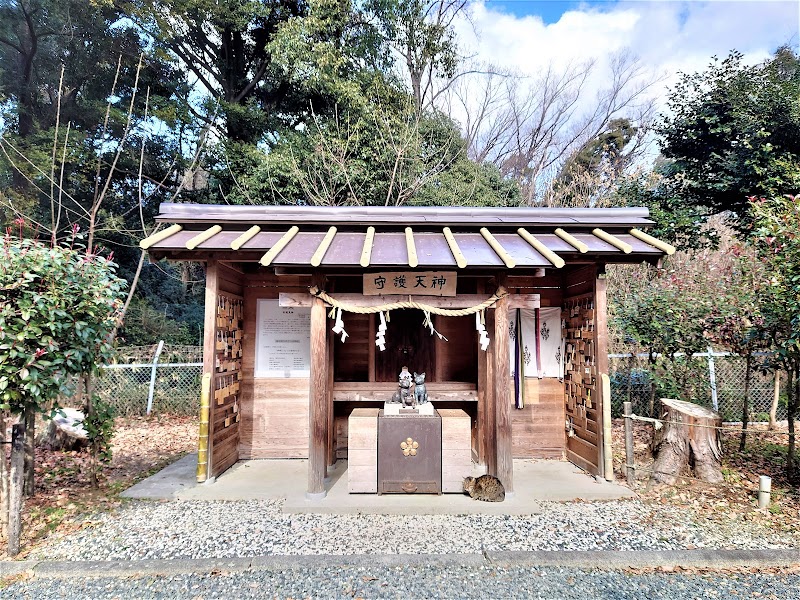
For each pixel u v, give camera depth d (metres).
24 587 2.82
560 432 5.52
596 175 14.03
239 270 5.36
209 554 3.18
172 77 12.64
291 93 13.02
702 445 4.65
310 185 10.98
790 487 4.49
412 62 14.06
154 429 7.19
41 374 3.27
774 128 7.44
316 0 11.28
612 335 7.99
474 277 4.94
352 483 4.24
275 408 5.51
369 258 3.92
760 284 5.07
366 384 5.30
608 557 3.11
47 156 9.32
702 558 3.10
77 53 11.14
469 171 13.73
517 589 2.79
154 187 11.98
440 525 3.66
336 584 2.84
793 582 2.88
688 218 8.28
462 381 5.46
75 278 3.61
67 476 4.83
